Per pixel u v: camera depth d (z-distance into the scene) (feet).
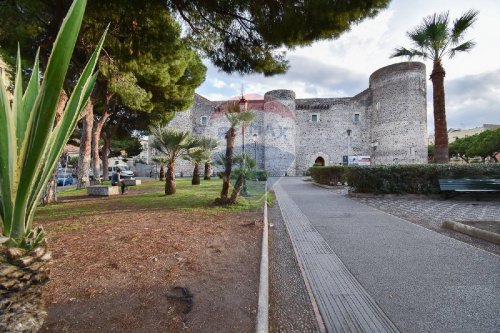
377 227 17.48
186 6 20.80
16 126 4.31
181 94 53.78
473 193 30.14
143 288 8.21
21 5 18.69
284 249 13.19
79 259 10.47
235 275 9.50
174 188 35.83
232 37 22.71
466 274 9.86
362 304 7.95
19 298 3.91
